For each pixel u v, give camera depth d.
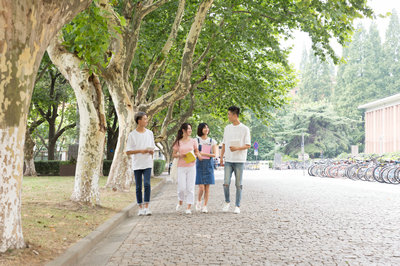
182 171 9.39
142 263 4.90
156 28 18.56
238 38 18.55
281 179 24.66
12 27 4.36
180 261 4.96
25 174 25.47
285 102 24.73
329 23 16.05
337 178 24.77
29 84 4.66
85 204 9.20
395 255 5.16
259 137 76.75
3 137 4.52
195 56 20.86
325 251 5.40
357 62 87.88
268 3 17.45
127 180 14.24
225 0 17.59
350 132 76.50
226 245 5.82
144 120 8.84
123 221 8.35
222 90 23.31
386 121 45.31
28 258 4.38
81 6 5.02
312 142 74.38
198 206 9.80
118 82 13.59
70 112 36.03
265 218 8.34
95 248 5.76
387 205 10.58
